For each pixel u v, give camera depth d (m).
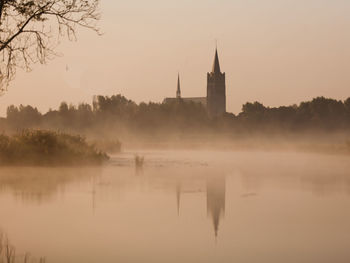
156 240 18.19
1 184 32.25
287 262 15.46
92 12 17.19
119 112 179.38
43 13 16.78
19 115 164.12
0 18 16.03
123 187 31.92
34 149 47.91
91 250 16.72
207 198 28.05
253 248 17.27
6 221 20.81
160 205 25.44
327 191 31.50
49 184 32.56
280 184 35.25
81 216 22.05
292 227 20.42
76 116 169.50
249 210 24.41
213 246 17.39
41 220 21.17
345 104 192.88
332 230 19.97
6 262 15.20
